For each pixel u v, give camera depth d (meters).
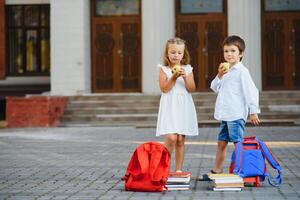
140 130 31.45
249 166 12.86
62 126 34.75
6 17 43.94
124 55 39.78
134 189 12.47
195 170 15.88
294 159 18.20
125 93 39.38
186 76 13.41
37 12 43.97
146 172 12.30
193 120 13.45
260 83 38.69
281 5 39.44
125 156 19.77
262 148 13.08
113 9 39.78
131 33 39.72
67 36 38.59
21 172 15.95
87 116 35.19
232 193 12.07
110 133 29.78
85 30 38.81
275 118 34.09
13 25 44.03
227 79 13.55
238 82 13.46
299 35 39.44
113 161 18.36
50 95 37.75
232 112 13.41
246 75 13.39
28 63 44.00
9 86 43.88
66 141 25.81
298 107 34.81
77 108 35.97
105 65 39.88
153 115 34.69
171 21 38.84
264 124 32.38
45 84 43.78
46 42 43.97
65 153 20.92
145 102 35.94
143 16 38.78
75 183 13.84
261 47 39.31
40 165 17.50
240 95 13.48
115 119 34.94
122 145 23.70
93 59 39.94
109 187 13.13
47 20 43.91
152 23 38.56
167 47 13.51
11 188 13.16
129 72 39.78
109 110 35.53
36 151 21.72
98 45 39.88
